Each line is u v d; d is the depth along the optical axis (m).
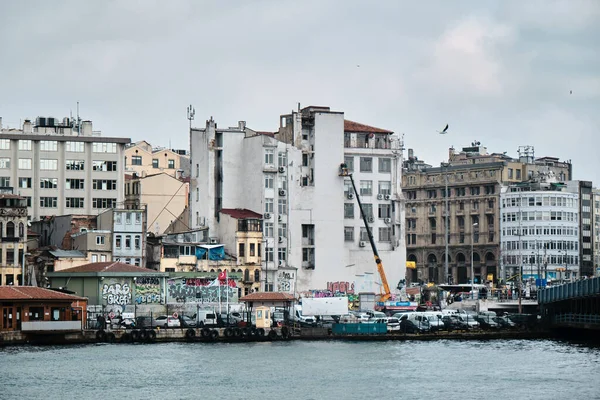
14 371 173.25
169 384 162.75
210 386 161.50
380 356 199.75
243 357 195.62
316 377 171.00
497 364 188.12
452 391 157.62
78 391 155.88
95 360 188.00
